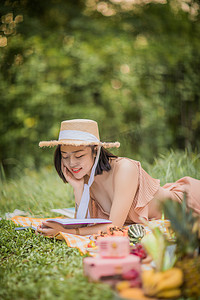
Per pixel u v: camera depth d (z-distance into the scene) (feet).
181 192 13.08
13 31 33.55
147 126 28.81
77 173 11.66
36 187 20.58
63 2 35.45
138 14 34.58
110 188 12.04
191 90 27.30
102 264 7.15
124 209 11.29
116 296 6.39
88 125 11.59
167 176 18.08
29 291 6.95
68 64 33.27
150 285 6.51
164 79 29.50
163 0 34.04
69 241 10.05
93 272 7.13
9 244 10.39
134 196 11.92
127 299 6.29
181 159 20.10
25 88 32.78
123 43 32.86
